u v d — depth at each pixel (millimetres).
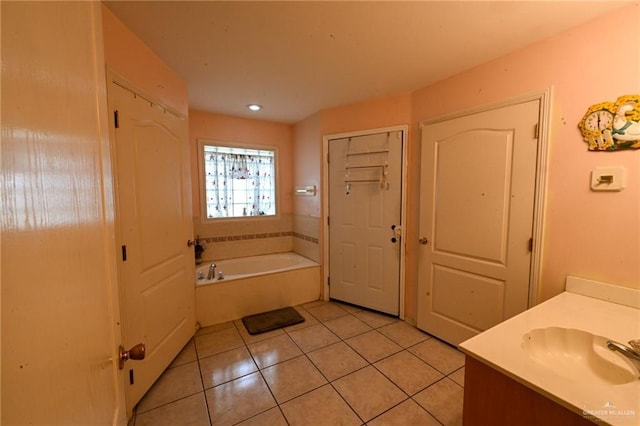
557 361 1123
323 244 3291
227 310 2793
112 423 687
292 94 2652
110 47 1448
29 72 388
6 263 329
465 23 1532
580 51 1526
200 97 2742
